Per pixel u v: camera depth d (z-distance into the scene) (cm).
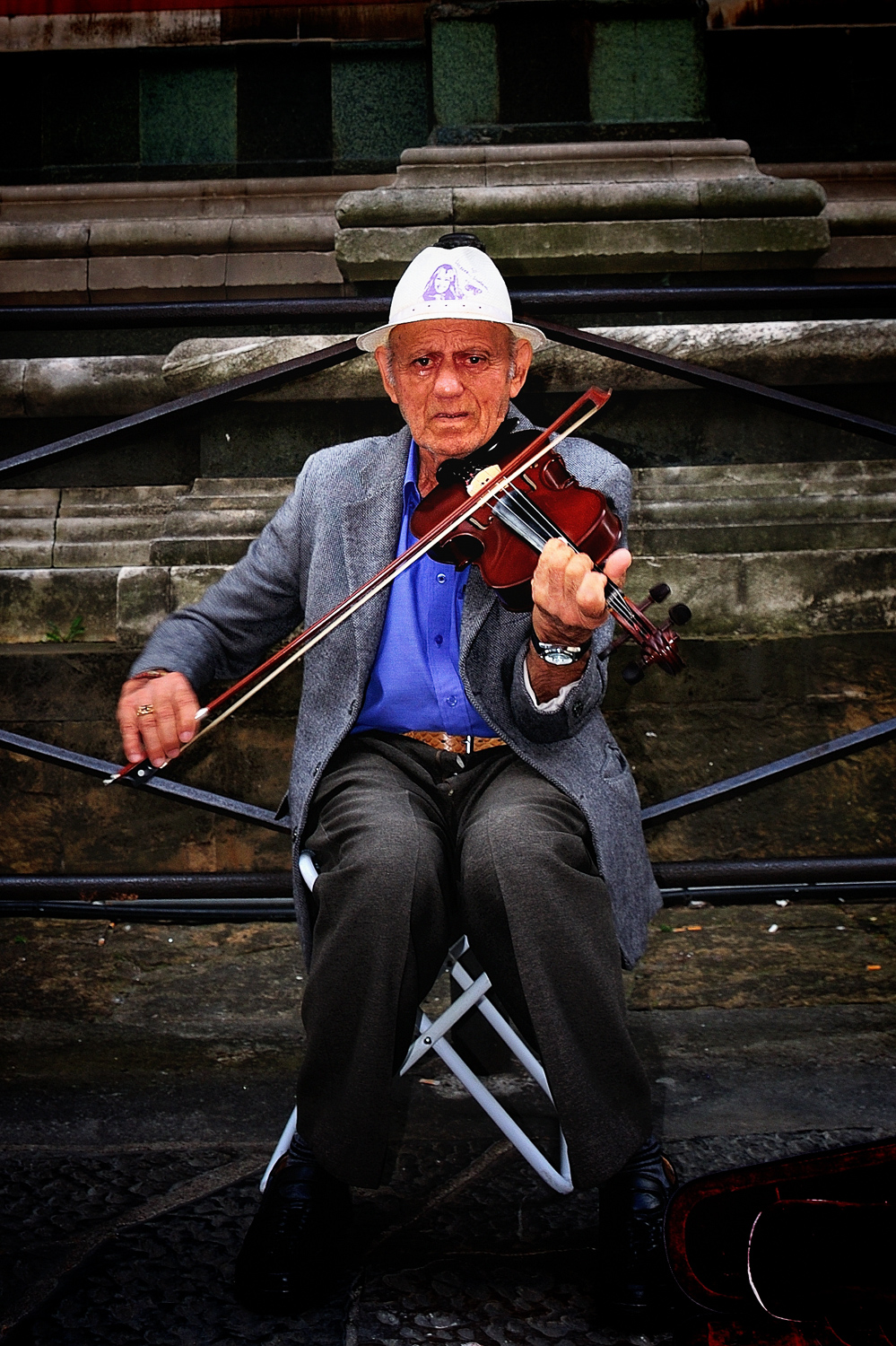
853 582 366
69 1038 272
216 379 401
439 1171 217
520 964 171
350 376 389
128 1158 220
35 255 525
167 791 272
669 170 443
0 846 356
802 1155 158
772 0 535
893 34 536
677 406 398
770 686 356
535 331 210
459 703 205
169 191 542
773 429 400
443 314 199
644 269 428
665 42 456
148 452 452
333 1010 173
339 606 204
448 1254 190
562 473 201
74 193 544
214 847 356
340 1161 172
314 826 207
